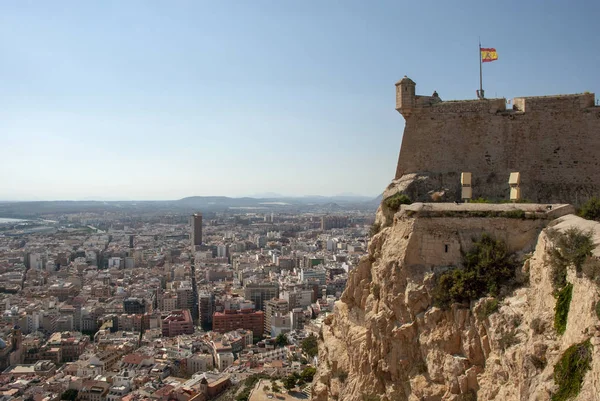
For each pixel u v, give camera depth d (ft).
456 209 174.09
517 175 188.75
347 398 207.31
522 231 164.66
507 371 138.72
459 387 153.79
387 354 182.70
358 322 223.30
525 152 205.98
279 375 630.33
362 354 201.87
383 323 184.85
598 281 112.37
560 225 150.51
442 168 216.54
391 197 213.46
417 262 176.96
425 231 176.14
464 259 168.76
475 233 170.19
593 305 111.65
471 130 213.46
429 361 164.14
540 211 164.66
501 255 162.20
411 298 172.35
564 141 200.95
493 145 210.38
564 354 116.57
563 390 112.98
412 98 221.05
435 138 218.18
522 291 151.84
